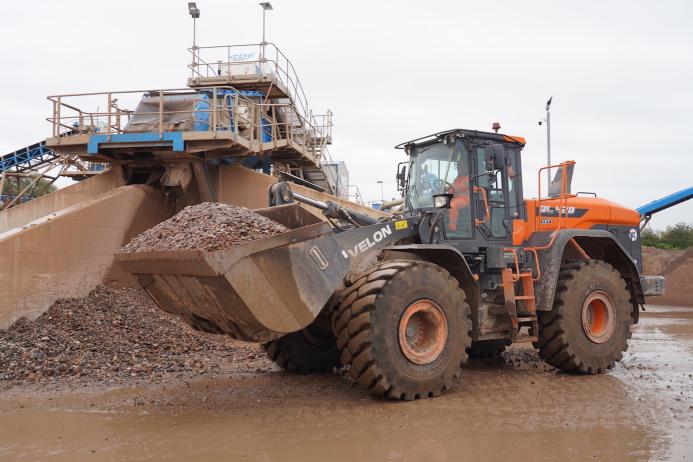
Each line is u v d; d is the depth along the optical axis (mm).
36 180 17531
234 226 5441
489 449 4262
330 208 6918
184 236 5543
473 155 7148
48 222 9891
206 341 9320
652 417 5086
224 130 12570
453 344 6059
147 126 12422
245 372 7484
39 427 4953
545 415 5195
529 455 4121
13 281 9242
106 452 4270
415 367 5777
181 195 12797
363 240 6062
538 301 7117
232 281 5008
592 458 4039
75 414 5379
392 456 4125
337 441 4484
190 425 4980
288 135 15008
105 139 11672
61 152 12141
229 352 8867
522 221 7527
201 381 6891
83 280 10492
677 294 20281
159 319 9969
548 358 7266
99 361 7773
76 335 8750
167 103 12594
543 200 7973
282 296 5305
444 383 5945
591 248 8117
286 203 6930
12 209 12484
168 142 11562
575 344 7094
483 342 8406
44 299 9688
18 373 7047
